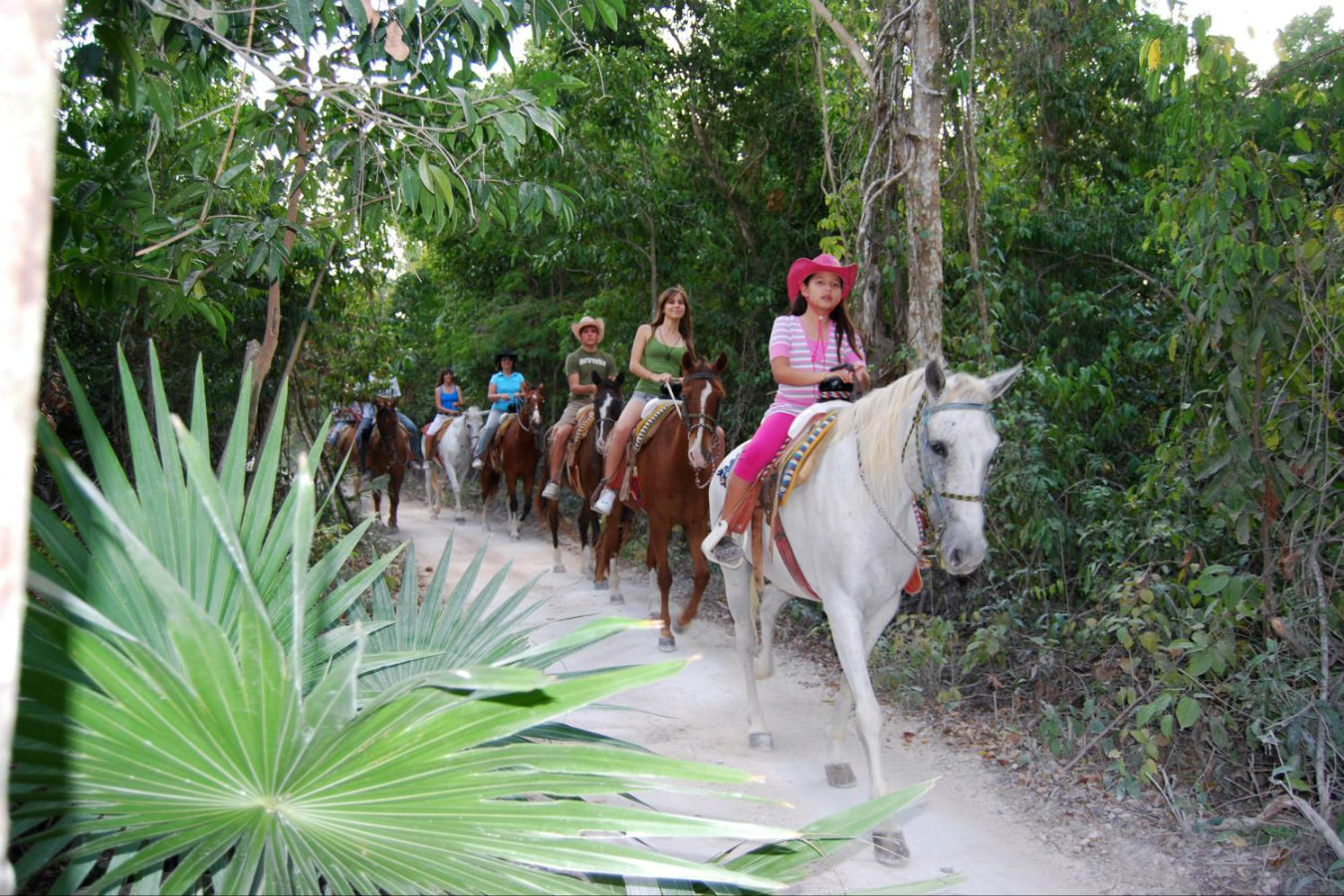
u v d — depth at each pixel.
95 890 1.43
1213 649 3.86
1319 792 3.47
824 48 10.57
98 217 3.77
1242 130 4.15
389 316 11.08
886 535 3.64
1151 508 5.10
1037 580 5.69
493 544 11.73
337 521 9.88
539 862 1.61
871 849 3.60
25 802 1.52
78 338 7.27
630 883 1.90
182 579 1.98
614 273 12.95
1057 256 8.27
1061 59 8.58
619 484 7.56
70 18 3.01
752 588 4.71
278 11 3.40
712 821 1.74
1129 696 4.29
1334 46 4.03
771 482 4.16
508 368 13.23
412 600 2.75
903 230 6.86
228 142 3.82
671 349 7.34
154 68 3.15
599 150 11.03
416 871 1.55
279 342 8.74
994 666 5.32
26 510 0.84
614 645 6.65
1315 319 3.93
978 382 3.30
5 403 0.81
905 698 5.20
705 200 11.80
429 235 9.86
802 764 4.48
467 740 1.71
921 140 6.29
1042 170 8.91
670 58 11.59
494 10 3.21
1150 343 6.91
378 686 2.44
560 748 1.75
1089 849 3.59
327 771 1.64
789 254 11.52
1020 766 4.35
